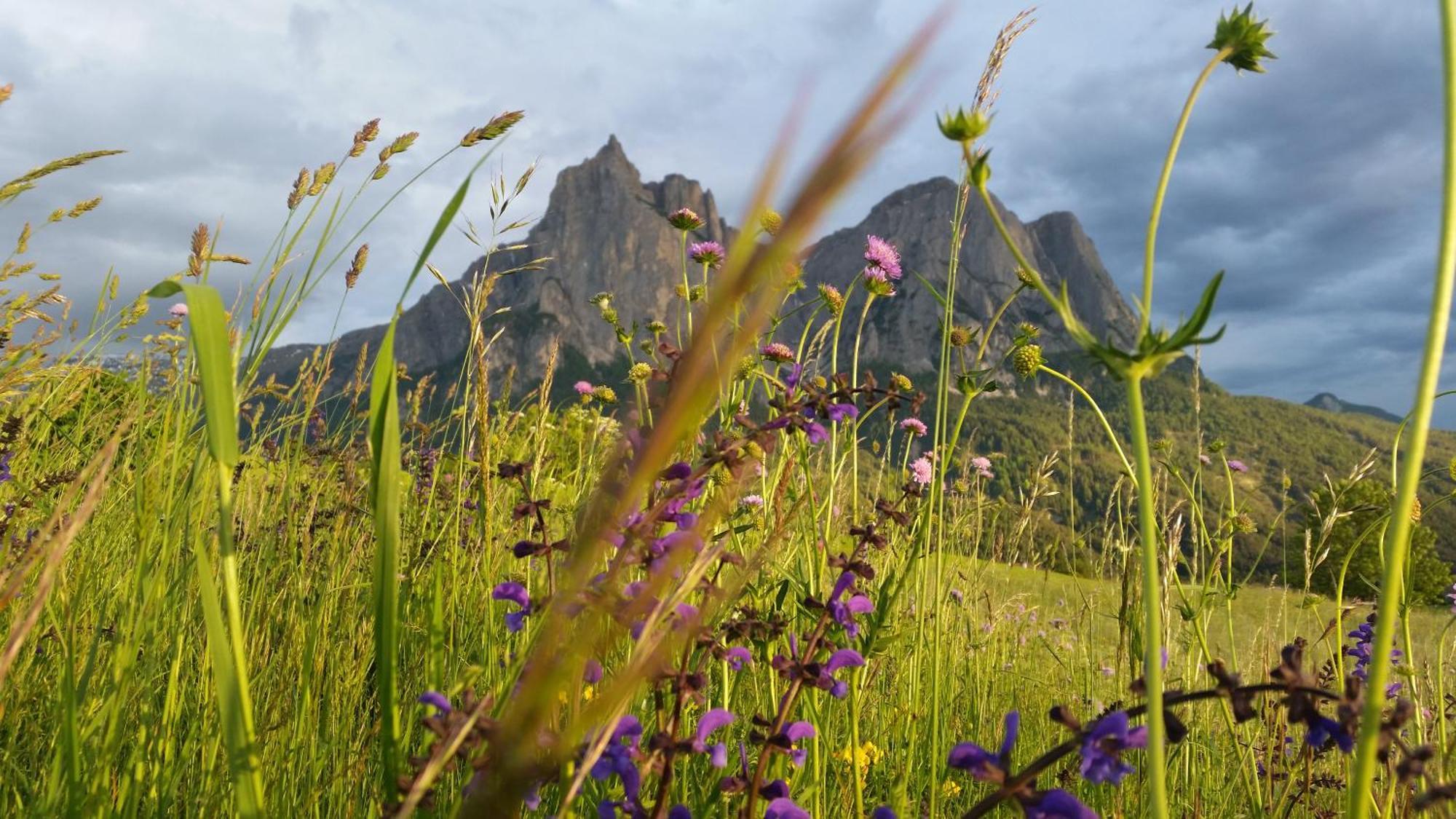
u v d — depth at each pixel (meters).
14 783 2.02
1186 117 1.29
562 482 3.34
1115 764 1.11
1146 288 1.19
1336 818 2.84
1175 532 3.41
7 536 2.31
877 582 2.84
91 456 3.31
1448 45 0.94
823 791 2.34
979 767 1.16
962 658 4.29
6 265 3.55
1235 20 1.37
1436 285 0.94
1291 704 1.07
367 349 3.80
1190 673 3.52
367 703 2.76
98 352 3.59
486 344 2.66
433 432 4.02
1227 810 3.26
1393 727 0.98
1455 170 0.93
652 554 1.34
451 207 1.34
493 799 0.40
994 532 5.35
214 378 1.20
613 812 1.51
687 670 1.60
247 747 1.21
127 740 2.10
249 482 3.44
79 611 2.30
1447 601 3.37
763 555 1.09
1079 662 5.02
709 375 0.28
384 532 1.32
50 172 2.92
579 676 1.29
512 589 1.65
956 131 1.27
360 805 2.22
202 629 2.48
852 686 2.39
